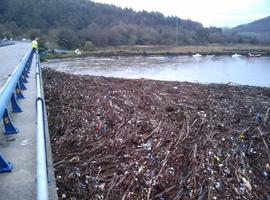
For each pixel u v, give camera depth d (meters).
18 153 3.97
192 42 82.75
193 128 8.08
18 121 5.18
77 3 97.31
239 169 6.18
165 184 5.33
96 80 15.48
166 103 10.67
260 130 8.29
